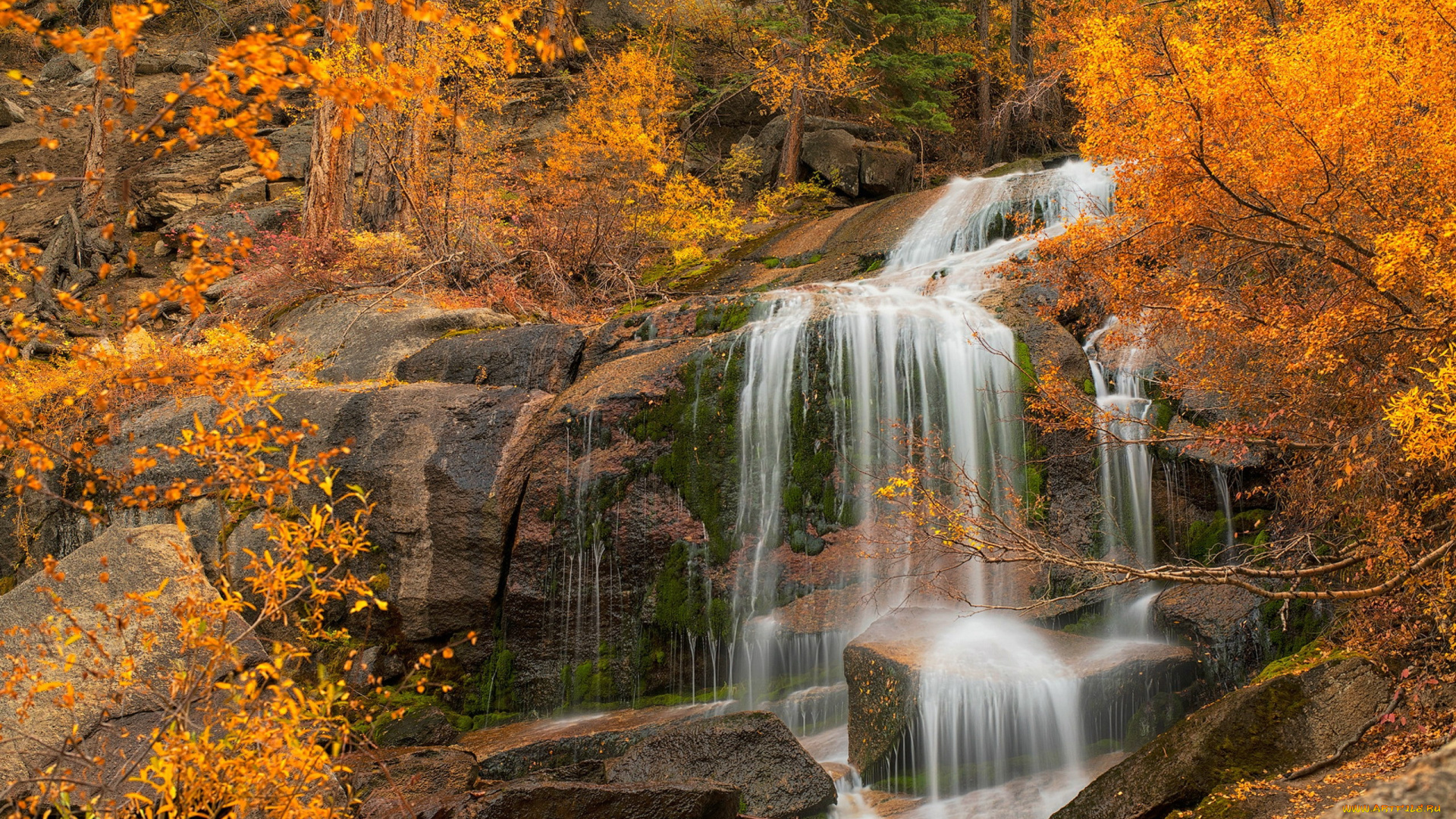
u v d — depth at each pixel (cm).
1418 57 525
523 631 834
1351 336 513
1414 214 517
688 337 947
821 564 841
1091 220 668
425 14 312
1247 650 675
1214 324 577
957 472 841
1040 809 588
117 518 902
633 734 689
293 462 375
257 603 821
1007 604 789
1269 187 546
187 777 365
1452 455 457
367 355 1036
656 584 842
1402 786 184
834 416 871
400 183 1305
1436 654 509
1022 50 2472
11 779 575
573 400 872
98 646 415
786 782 618
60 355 1196
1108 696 653
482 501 831
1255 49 570
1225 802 456
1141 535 805
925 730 638
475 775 623
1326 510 593
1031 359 850
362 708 746
